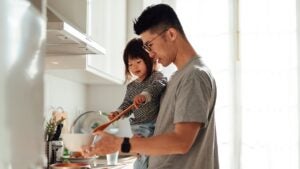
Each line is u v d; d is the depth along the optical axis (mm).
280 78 3779
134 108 2154
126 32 3713
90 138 1709
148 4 3818
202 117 1467
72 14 2277
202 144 1556
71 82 3379
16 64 779
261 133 3783
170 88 1592
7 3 748
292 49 3773
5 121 744
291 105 3764
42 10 898
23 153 813
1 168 736
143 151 1475
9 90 756
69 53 2449
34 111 859
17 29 783
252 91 3801
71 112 3369
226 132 3809
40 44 885
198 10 3855
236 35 3822
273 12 3799
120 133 3668
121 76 3480
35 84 861
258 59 3805
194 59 1582
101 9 2775
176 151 1458
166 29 1591
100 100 3771
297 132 3750
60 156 2371
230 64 3820
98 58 2752
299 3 3771
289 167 3750
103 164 2613
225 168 3795
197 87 1488
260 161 3775
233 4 3836
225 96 3818
